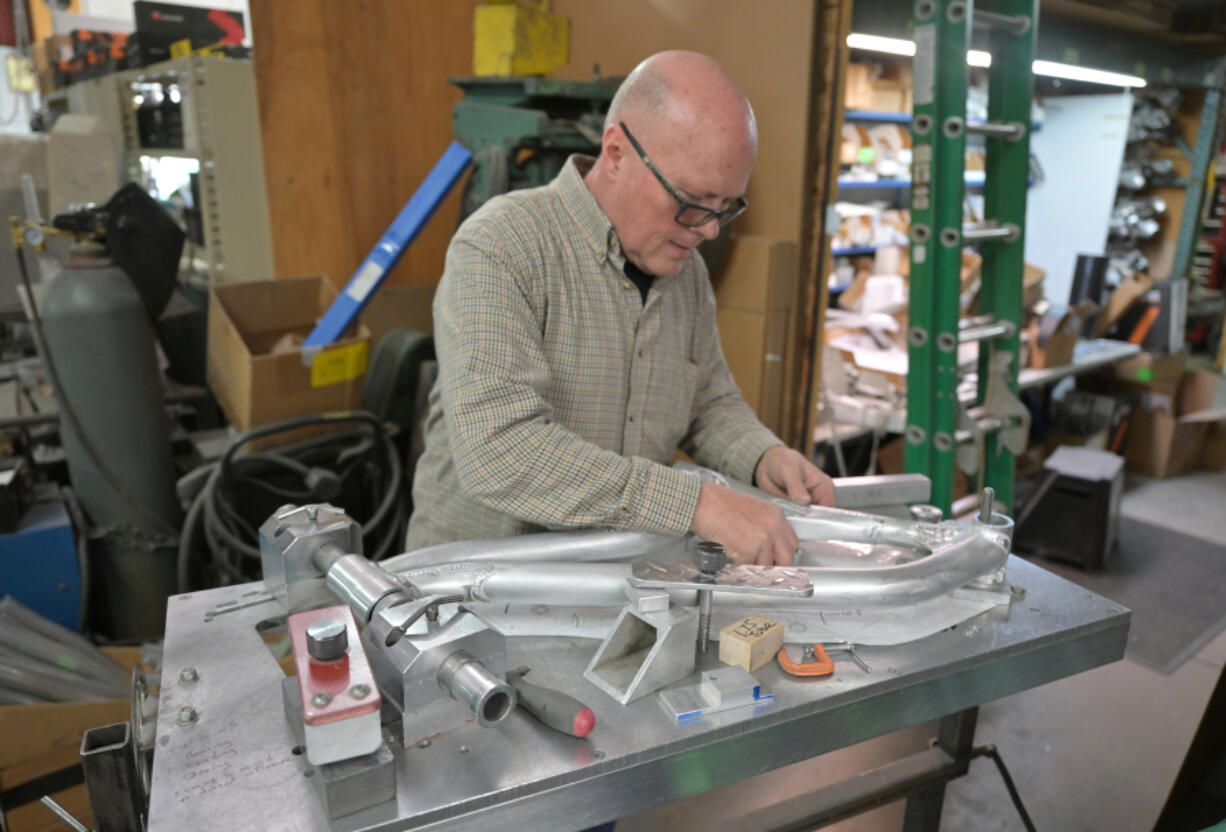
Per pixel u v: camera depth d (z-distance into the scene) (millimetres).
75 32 3541
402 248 2053
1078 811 1828
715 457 1317
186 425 2672
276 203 2463
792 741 767
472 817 628
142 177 3039
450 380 1016
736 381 2393
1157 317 3801
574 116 2283
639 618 806
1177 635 2543
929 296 2016
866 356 2930
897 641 867
